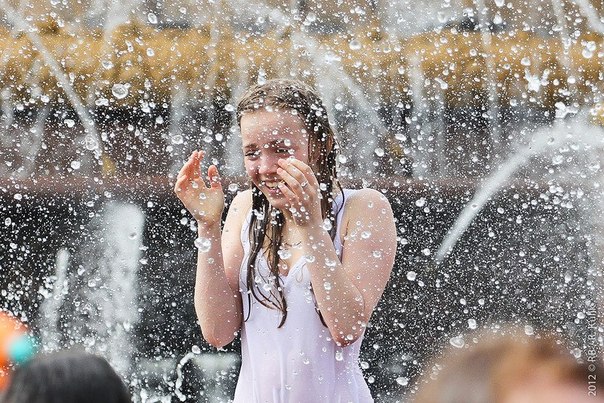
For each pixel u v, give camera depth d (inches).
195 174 195.2
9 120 483.8
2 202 431.2
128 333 387.2
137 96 490.6
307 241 184.1
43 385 116.4
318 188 183.9
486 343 99.0
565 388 93.4
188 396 348.8
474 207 433.1
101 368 120.0
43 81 489.7
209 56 501.7
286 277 190.7
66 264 415.8
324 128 199.9
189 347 381.1
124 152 479.5
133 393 349.1
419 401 97.8
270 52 509.7
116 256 414.0
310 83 502.6
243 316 197.2
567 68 506.6
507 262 411.2
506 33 527.8
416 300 393.7
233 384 353.7
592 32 526.9
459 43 517.0
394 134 494.6
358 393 193.5
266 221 195.3
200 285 195.0
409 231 427.8
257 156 194.7
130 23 513.7
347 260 191.9
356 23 524.1
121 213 428.1
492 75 503.8
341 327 185.3
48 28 504.1
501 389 94.4
